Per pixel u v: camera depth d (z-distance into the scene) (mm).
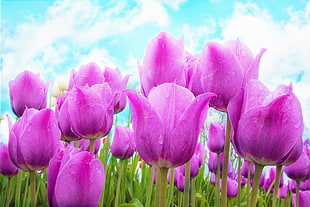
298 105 266
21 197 684
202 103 269
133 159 947
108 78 516
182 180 655
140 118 275
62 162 271
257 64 334
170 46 346
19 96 547
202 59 336
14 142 328
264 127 267
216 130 595
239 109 284
